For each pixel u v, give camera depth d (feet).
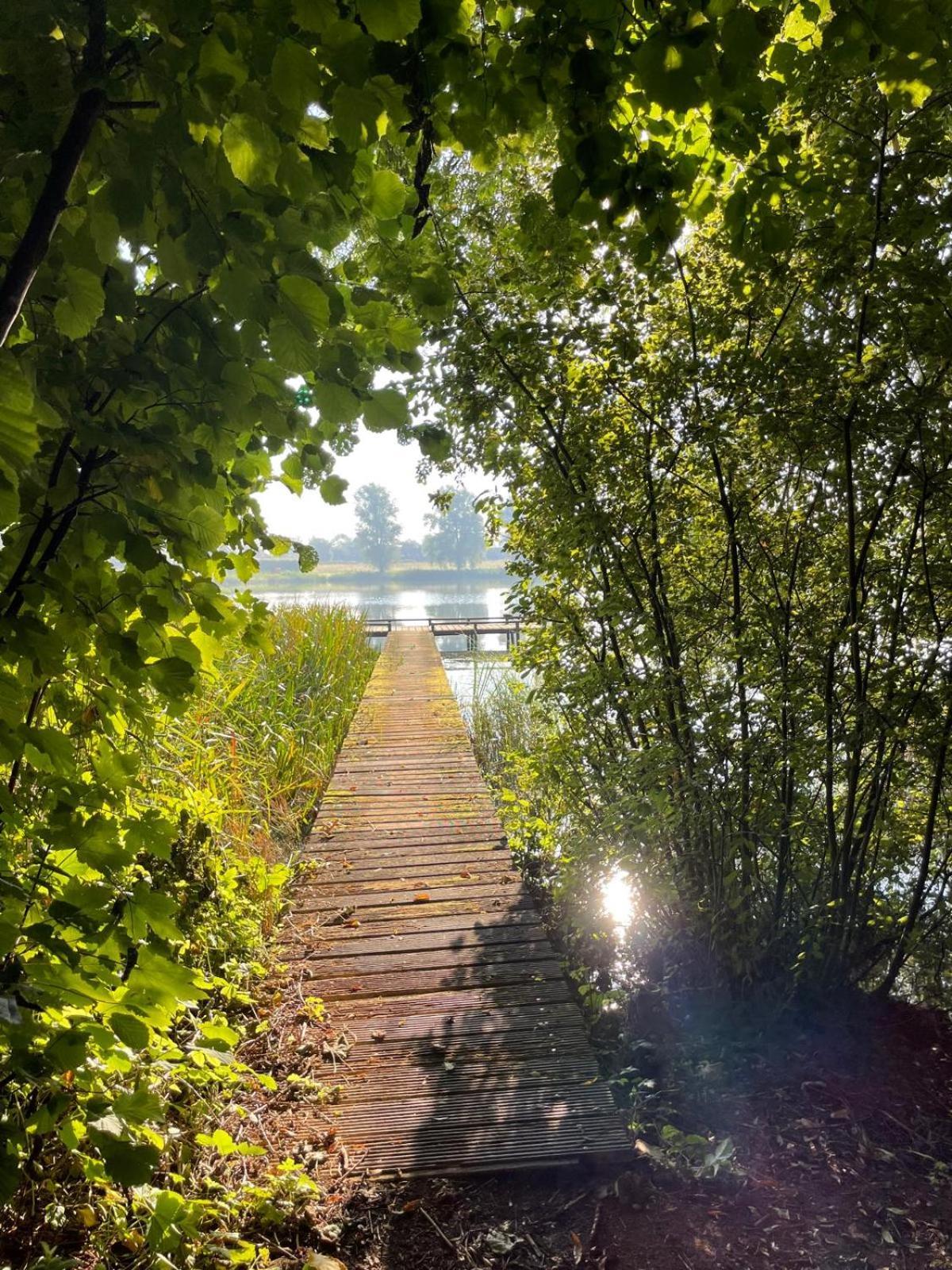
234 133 3.68
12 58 3.78
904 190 8.07
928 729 9.06
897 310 8.16
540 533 11.55
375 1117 8.40
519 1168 7.72
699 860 10.43
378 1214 7.25
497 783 21.84
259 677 21.59
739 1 4.39
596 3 4.46
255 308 4.01
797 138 6.10
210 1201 6.31
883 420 8.47
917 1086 9.33
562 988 10.90
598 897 11.40
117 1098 4.73
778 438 9.12
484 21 5.15
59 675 5.14
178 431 4.92
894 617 8.95
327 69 3.91
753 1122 8.77
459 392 11.08
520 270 10.11
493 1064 9.27
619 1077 9.20
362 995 10.72
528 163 10.00
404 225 5.37
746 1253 6.99
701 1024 10.61
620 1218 7.33
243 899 11.47
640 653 10.19
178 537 5.18
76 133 3.84
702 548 10.93
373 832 16.87
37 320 4.72
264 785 17.40
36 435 3.52
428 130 4.65
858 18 4.73
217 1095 7.97
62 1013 4.99
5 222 4.20
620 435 9.96
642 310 9.45
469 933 12.44
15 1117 5.54
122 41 4.20
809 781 9.86
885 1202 7.58
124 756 5.55
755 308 9.39
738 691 9.89
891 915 10.47
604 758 12.10
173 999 4.54
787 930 10.58
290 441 5.63
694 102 4.61
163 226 4.05
